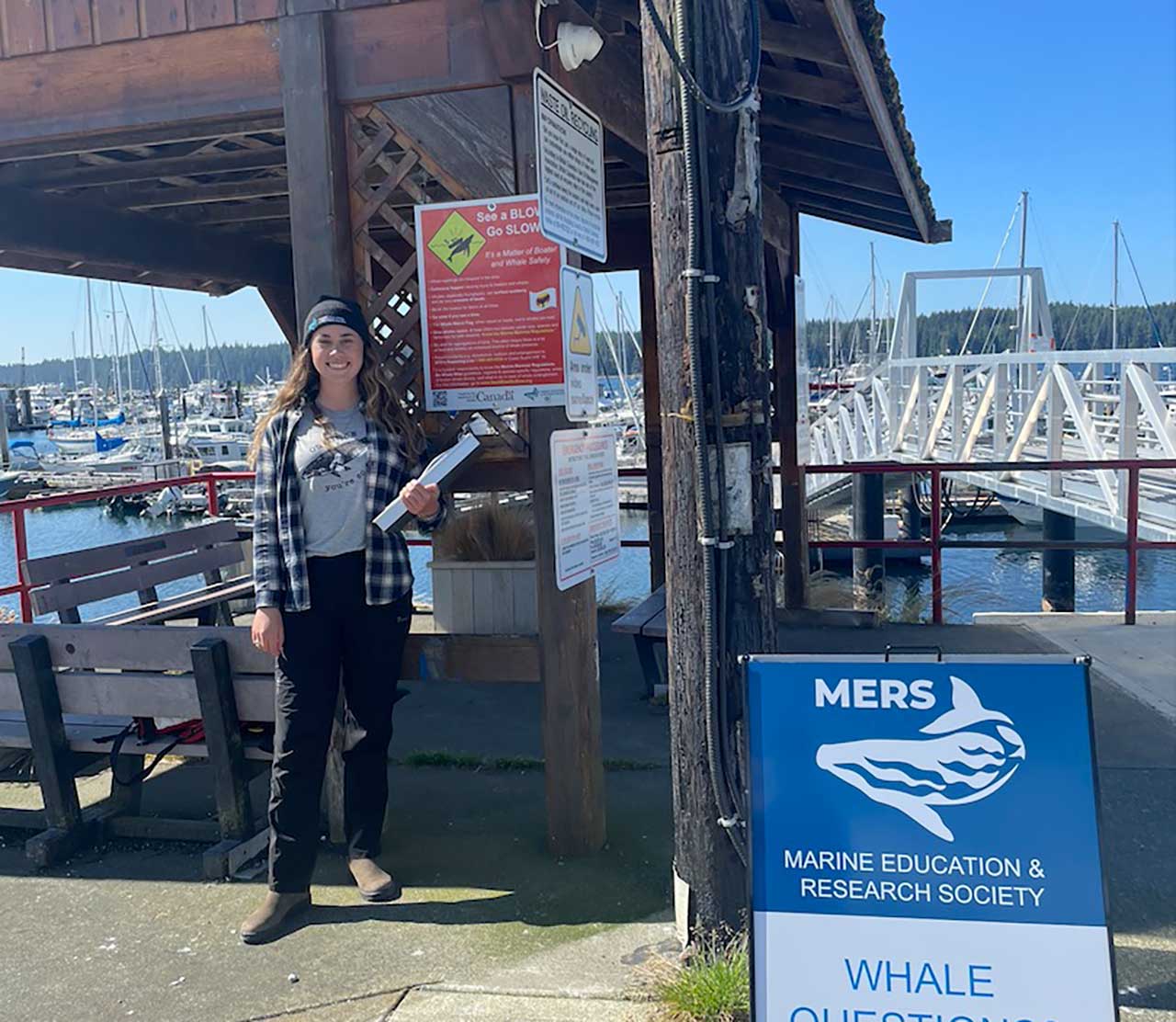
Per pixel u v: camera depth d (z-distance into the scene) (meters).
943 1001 2.37
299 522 3.40
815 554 14.10
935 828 2.45
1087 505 11.59
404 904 3.53
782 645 6.87
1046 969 2.35
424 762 4.86
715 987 2.79
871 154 5.85
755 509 3.02
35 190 5.89
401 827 4.15
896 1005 2.39
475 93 3.67
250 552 7.18
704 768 3.04
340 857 3.90
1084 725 2.43
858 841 2.48
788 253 7.45
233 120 3.96
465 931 3.34
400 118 3.73
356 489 3.44
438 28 3.63
